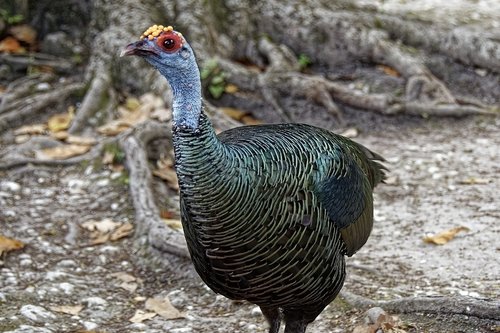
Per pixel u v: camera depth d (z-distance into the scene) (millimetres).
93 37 15680
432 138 14234
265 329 8836
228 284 7035
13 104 14352
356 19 16391
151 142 12828
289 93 14875
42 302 9312
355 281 9586
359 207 7754
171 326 8969
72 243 10844
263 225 6707
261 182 6672
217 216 6527
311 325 8828
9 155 12953
